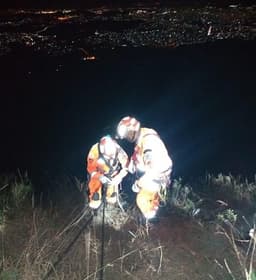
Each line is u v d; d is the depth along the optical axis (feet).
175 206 23.27
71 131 48.39
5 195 23.94
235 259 18.25
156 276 17.43
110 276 17.22
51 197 24.30
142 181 20.40
